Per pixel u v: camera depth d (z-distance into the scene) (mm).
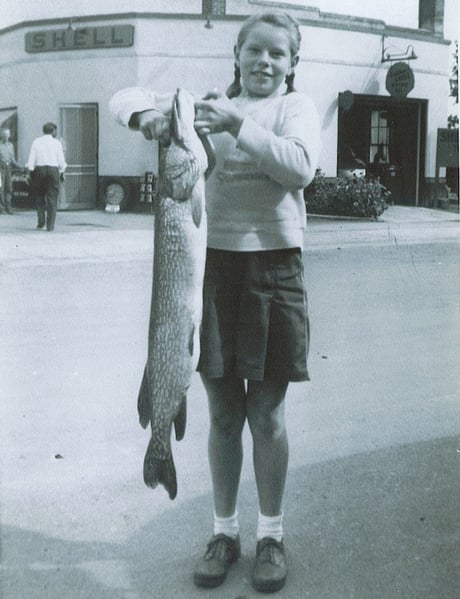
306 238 16094
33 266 11438
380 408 5512
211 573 3197
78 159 20969
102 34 20328
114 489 4137
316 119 3156
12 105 22047
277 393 3221
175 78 20219
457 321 8508
